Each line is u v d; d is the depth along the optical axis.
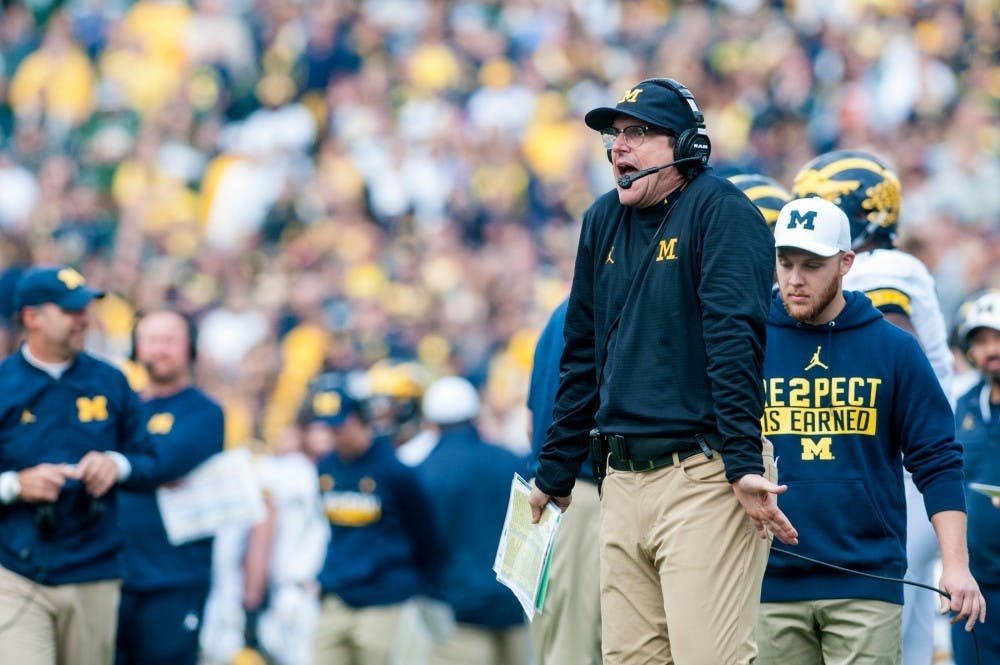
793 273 17.55
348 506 27.80
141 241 57.28
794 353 17.88
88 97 67.62
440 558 28.11
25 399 22.02
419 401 31.78
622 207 15.73
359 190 59.31
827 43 61.47
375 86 64.12
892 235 20.12
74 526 22.05
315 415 27.94
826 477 17.64
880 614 17.55
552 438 16.23
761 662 17.94
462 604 27.94
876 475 17.72
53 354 22.23
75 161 61.97
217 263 54.66
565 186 58.53
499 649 28.27
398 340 48.81
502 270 52.50
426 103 62.88
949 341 23.84
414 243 55.59
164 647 25.45
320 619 28.03
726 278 14.62
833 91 59.78
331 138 62.72
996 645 20.77
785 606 17.81
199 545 25.86
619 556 15.57
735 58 61.94
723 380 14.45
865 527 17.61
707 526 14.87
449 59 64.69
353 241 56.22
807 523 17.66
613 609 15.68
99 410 22.41
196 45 67.94
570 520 20.44
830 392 17.67
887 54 59.69
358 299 51.28
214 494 25.41
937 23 61.34
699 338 14.97
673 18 65.38
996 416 21.30
